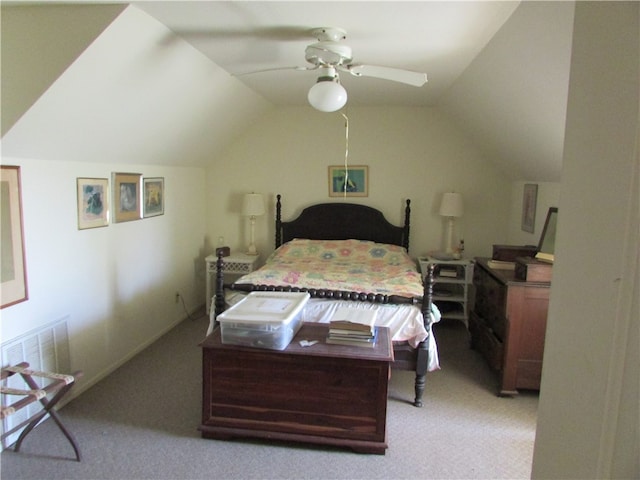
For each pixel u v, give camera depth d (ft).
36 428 8.17
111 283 10.62
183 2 6.67
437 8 6.79
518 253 11.19
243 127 15.33
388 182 15.47
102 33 6.85
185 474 7.04
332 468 7.25
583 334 2.58
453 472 7.20
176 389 9.79
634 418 2.17
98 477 6.90
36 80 7.05
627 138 2.20
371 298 9.34
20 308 7.91
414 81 8.29
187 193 14.76
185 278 14.80
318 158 15.64
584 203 2.61
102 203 10.17
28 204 8.04
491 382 10.50
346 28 7.75
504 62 8.37
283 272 11.19
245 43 8.61
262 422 7.84
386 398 7.49
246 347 7.66
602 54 2.45
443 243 15.47
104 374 10.39
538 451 3.16
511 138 11.34
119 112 8.92
